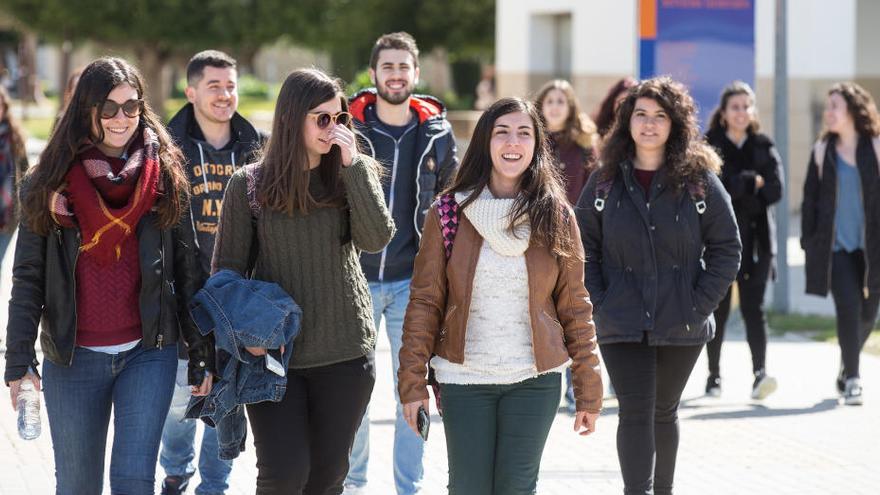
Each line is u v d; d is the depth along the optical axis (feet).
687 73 81.25
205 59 47.01
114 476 34.63
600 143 63.67
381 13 269.64
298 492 35.47
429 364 37.11
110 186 34.42
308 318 36.04
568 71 176.96
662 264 42.52
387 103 48.73
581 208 43.62
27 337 34.37
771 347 80.23
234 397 34.83
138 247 35.32
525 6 175.52
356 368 36.68
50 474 50.90
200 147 46.73
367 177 36.01
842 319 64.75
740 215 65.46
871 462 54.08
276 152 35.55
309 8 259.19
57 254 34.58
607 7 159.22
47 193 34.14
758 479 51.60
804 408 63.98
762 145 65.98
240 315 34.40
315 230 36.04
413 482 47.24
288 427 35.47
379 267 47.91
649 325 41.73
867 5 136.36
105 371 35.22
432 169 48.60
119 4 249.75
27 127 288.92
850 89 64.23
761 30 143.13
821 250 64.75
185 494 48.01
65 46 280.51
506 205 35.35
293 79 35.70
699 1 80.74
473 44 274.36
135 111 34.94
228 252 36.37
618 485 50.80
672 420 43.50
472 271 35.55
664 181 42.78
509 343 35.45
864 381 70.03
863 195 63.72
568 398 64.08
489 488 35.86
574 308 36.60
